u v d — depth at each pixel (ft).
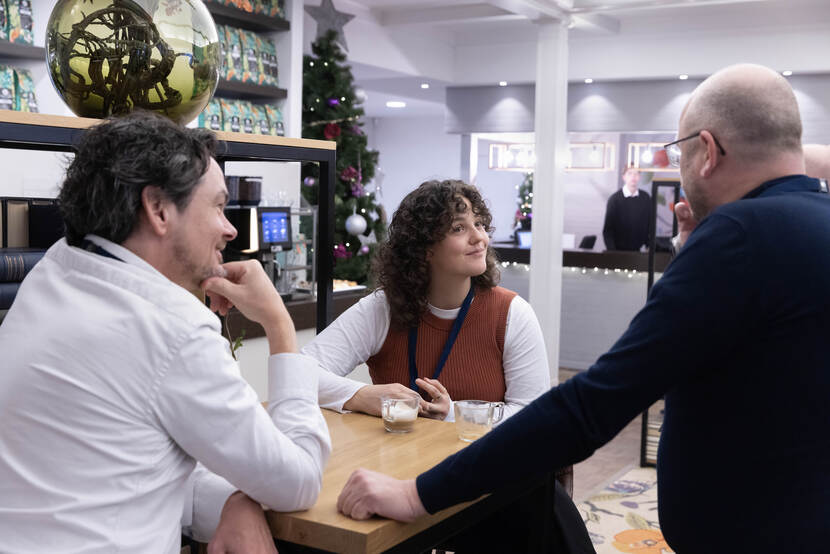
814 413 3.74
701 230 3.94
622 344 3.97
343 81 18.31
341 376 6.94
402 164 47.85
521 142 35.47
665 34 26.30
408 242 6.71
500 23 26.91
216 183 4.00
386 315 7.02
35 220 6.56
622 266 23.65
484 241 6.66
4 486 3.61
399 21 25.45
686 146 4.33
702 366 3.87
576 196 36.58
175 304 3.76
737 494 3.93
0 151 11.74
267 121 17.06
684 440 4.12
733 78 4.18
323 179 6.64
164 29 4.64
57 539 3.55
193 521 4.54
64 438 3.58
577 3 20.15
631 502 13.07
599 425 3.95
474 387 6.84
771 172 4.11
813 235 3.78
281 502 4.05
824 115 25.68
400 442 5.33
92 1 4.58
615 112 28.73
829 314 3.72
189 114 4.93
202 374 3.71
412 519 4.14
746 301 3.75
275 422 4.29
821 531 3.71
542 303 21.26
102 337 3.61
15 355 3.66
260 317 4.47
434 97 34.45
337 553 4.03
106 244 3.84
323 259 6.82
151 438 3.70
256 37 16.89
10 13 12.62
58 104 13.47
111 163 3.71
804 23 24.26
